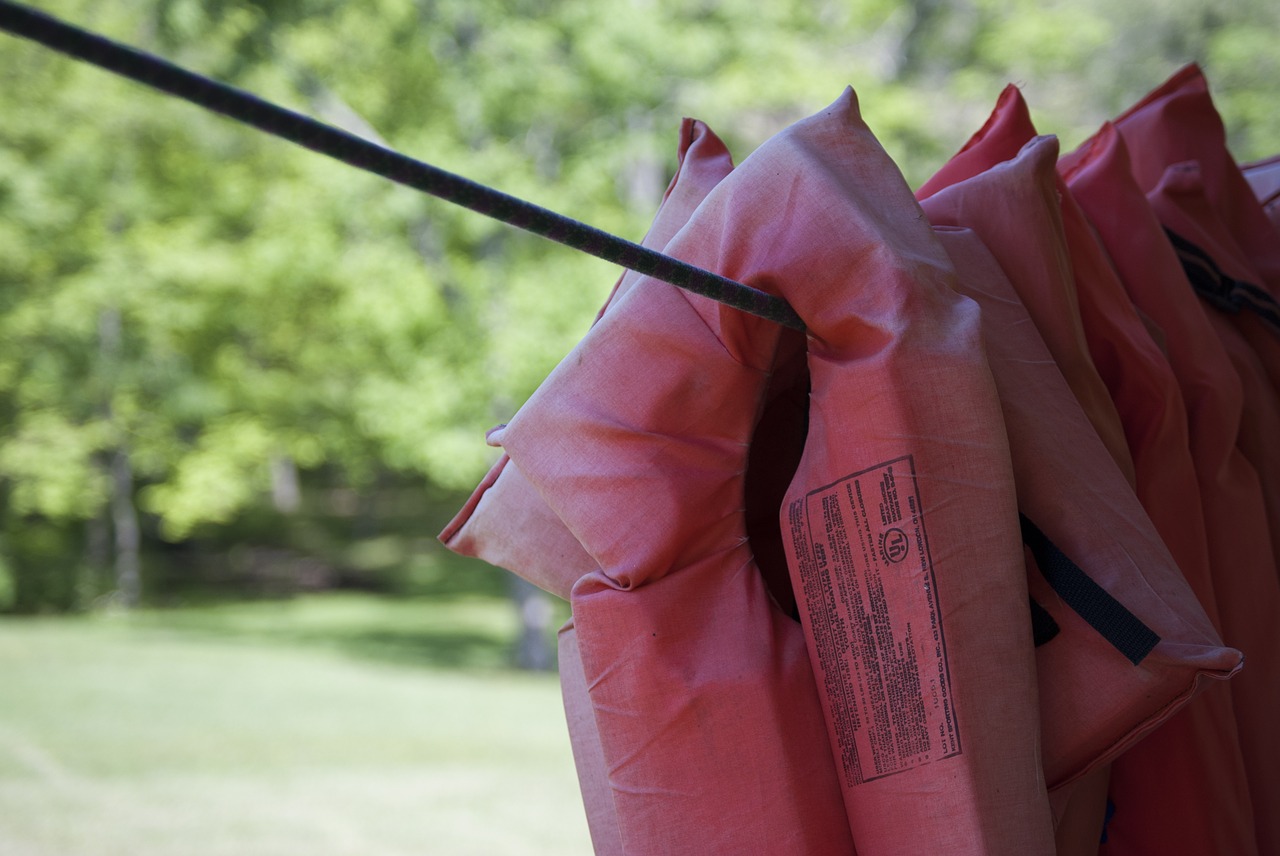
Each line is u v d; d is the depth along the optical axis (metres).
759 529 1.50
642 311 1.28
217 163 12.91
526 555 1.51
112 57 0.79
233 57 11.01
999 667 1.18
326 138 0.88
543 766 6.87
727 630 1.25
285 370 15.08
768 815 1.21
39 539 16.83
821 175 1.23
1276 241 2.07
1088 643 1.24
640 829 1.24
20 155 12.88
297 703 9.06
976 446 1.18
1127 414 1.52
